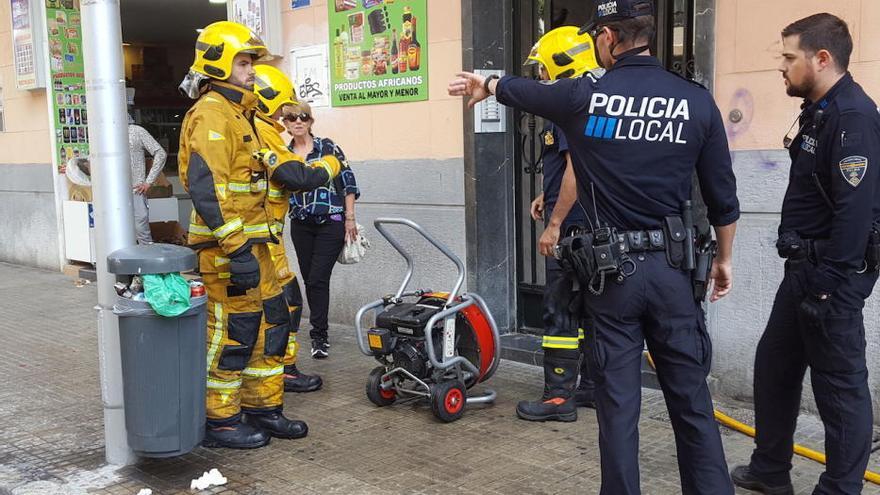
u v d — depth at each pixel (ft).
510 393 16.57
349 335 21.68
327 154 18.28
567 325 14.69
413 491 12.04
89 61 12.67
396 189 21.11
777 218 14.69
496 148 19.62
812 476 12.27
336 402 16.21
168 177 38.88
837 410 10.42
